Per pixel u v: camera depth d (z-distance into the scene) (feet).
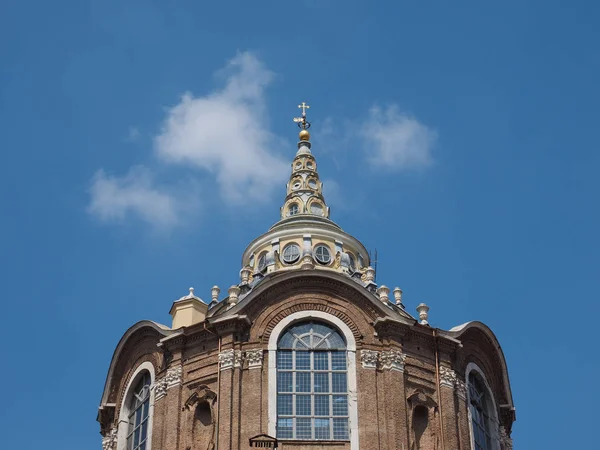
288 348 197.36
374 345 197.77
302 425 190.19
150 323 208.03
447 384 199.21
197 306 211.00
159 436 194.39
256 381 192.95
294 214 239.30
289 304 201.05
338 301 201.67
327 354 197.26
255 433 187.73
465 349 207.82
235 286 211.41
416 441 191.93
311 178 245.65
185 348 201.77
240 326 198.18
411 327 200.85
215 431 188.65
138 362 209.77
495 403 210.59
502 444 209.77
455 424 195.93
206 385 195.31
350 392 192.65
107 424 213.05
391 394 192.54
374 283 213.25
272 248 226.79
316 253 225.76
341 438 188.85
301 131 255.29
